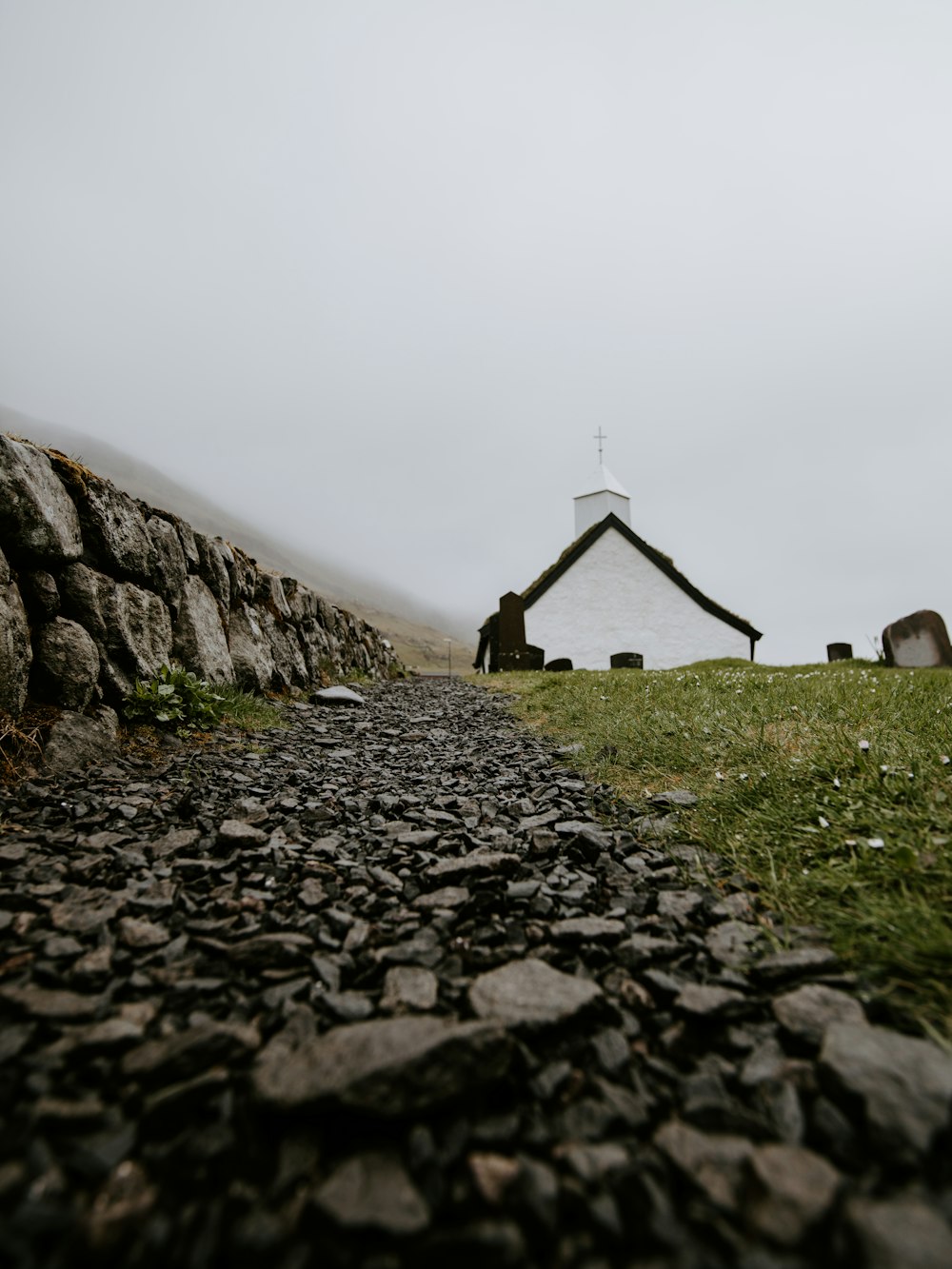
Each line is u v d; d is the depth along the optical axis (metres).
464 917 2.62
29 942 2.24
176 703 6.02
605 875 3.10
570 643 28.06
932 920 2.19
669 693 8.22
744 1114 1.50
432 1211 1.24
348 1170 1.32
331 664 14.33
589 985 1.99
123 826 3.53
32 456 4.81
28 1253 1.16
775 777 3.94
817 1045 1.73
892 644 15.40
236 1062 1.66
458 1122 1.46
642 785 4.72
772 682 8.41
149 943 2.28
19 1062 1.61
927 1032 1.74
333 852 3.35
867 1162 1.35
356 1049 1.58
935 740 4.08
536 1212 1.23
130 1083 1.56
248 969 2.16
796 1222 1.20
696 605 28.19
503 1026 1.72
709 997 1.94
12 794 3.82
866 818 3.09
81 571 5.32
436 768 5.71
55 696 4.72
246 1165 1.35
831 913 2.47
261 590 10.70
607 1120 1.48
